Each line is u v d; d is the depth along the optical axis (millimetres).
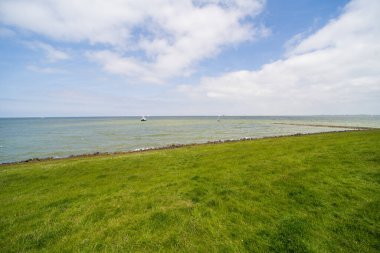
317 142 16125
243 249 4039
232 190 6938
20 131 63875
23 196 7602
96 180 9375
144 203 6301
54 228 5059
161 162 12797
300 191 6508
